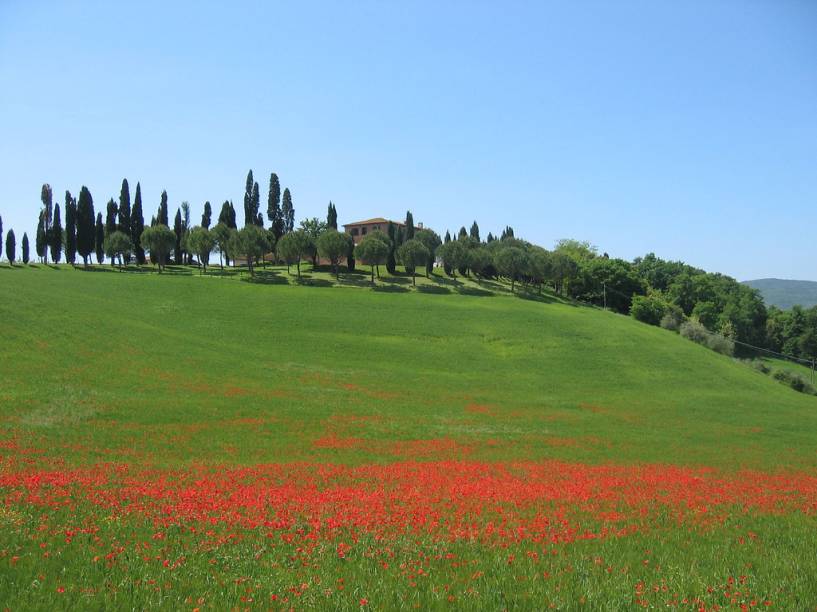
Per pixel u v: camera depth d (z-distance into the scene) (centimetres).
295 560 1320
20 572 1166
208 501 1933
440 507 1992
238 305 9775
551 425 4925
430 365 7731
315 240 14412
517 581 1215
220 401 4769
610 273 16100
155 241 13562
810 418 6100
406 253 13388
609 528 1764
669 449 4122
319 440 3831
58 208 14212
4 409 3859
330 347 8056
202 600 1048
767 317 17162
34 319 6594
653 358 8644
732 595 1144
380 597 1085
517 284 15938
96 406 4172
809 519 1969
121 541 1435
